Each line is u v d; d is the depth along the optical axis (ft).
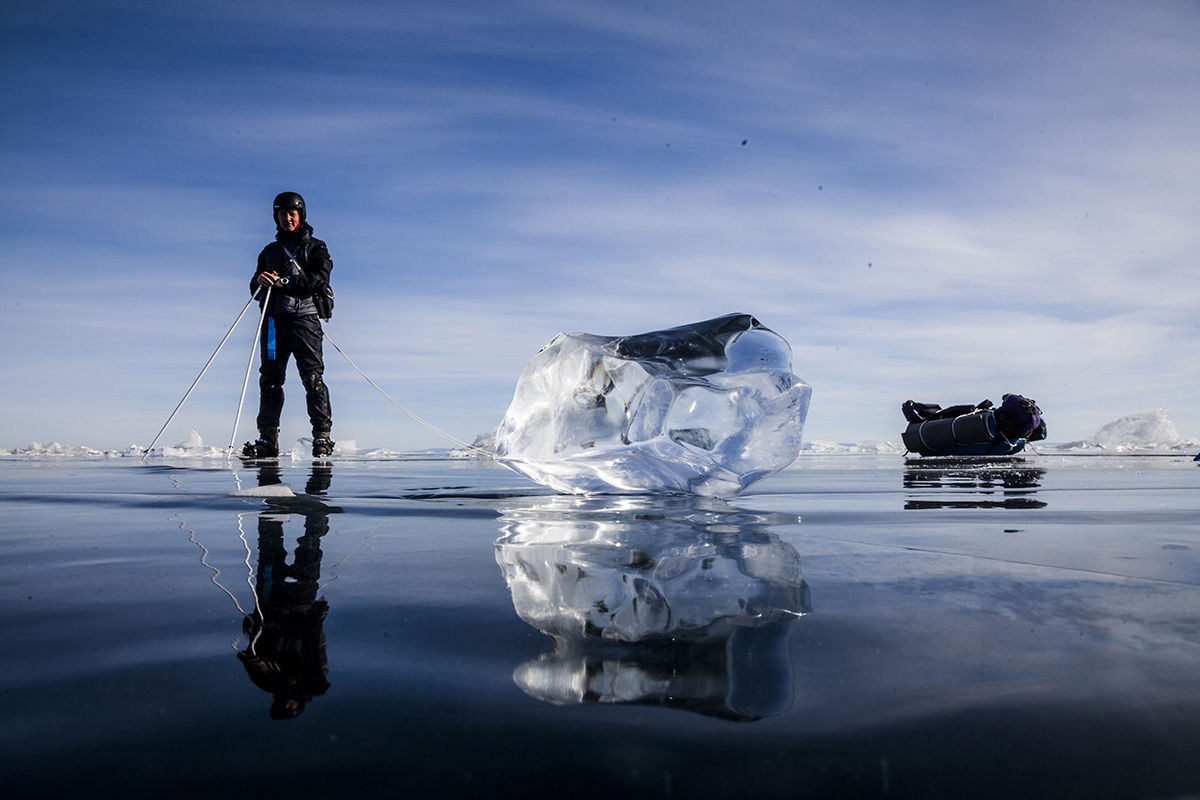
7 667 1.94
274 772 1.34
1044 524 5.43
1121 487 10.81
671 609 2.62
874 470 18.07
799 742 1.47
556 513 6.19
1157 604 2.68
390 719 1.60
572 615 2.51
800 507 7.00
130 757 1.41
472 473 14.08
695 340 8.48
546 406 8.75
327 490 9.17
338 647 2.13
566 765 1.37
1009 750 1.43
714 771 1.34
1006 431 29.68
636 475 8.61
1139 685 1.79
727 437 8.13
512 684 1.81
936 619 2.45
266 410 20.12
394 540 4.45
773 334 8.45
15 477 11.78
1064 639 2.20
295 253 19.56
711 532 4.88
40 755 1.41
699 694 1.74
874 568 3.43
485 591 2.92
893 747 1.44
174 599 2.80
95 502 7.17
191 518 5.74
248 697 1.73
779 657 2.02
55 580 3.17
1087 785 1.28
